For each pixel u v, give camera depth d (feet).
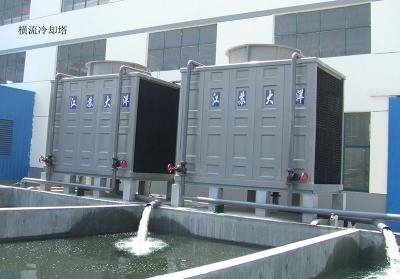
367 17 30.32
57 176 31.40
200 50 38.17
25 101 49.73
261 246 20.49
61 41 49.19
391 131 27.86
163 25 40.52
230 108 23.22
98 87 28.99
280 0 33.76
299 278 13.44
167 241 21.36
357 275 16.30
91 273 15.01
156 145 28.63
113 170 27.02
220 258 18.21
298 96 21.26
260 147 22.11
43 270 15.12
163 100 29.32
